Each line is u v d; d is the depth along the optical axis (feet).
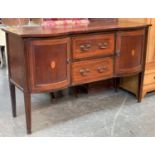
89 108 9.62
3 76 13.01
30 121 7.79
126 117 8.96
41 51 7.17
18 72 7.71
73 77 7.99
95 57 8.25
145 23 9.57
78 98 10.46
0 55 14.06
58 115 9.09
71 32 7.50
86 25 8.89
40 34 6.98
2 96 10.60
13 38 7.57
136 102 10.14
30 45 7.02
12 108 8.82
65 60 7.64
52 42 7.22
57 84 7.66
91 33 7.91
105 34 8.24
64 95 10.72
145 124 8.52
